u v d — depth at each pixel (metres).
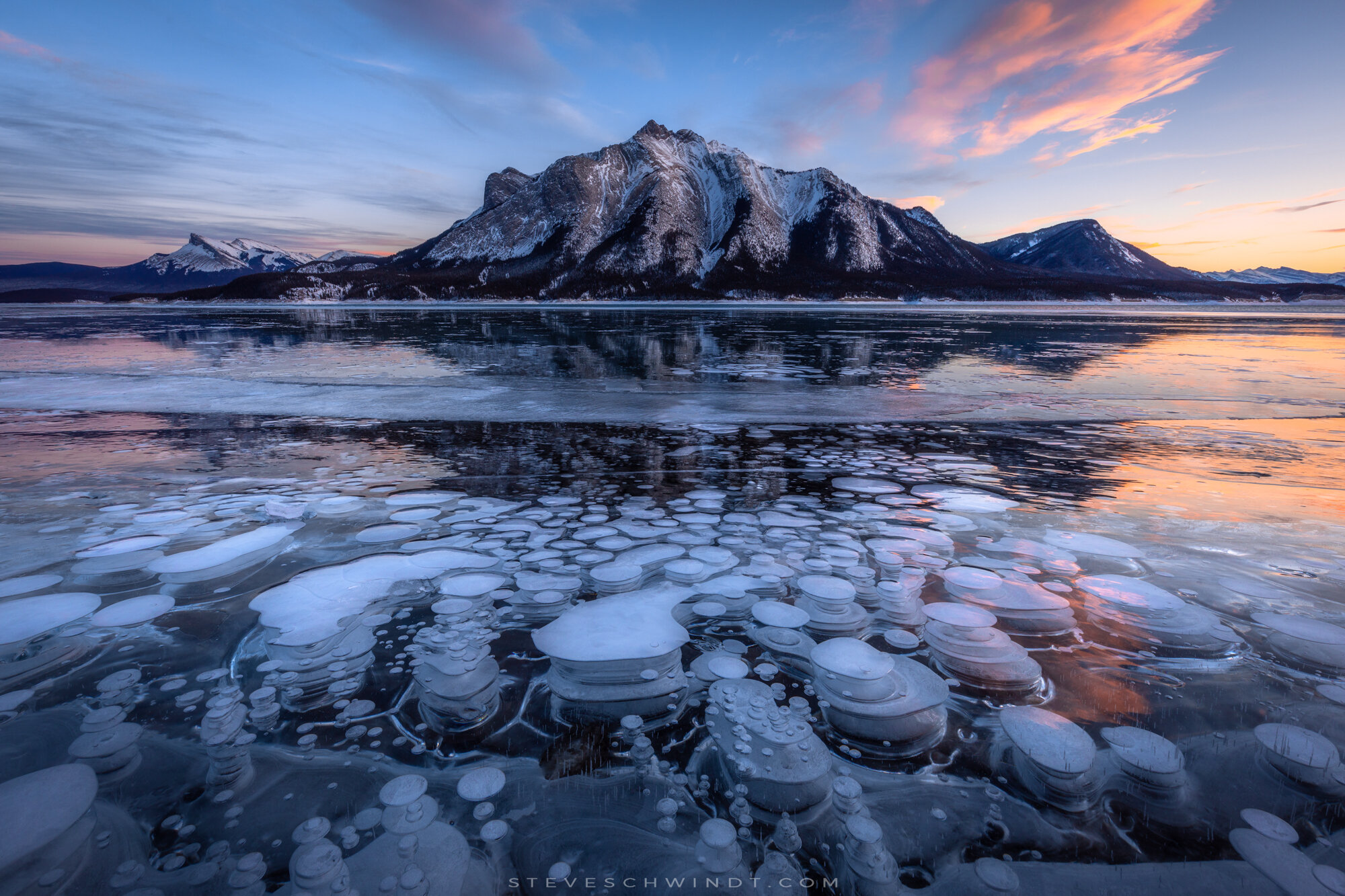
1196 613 1.87
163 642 1.71
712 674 1.57
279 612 1.86
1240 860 1.00
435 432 4.78
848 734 1.33
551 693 1.48
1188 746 1.27
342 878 0.94
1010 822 1.08
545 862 0.98
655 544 2.46
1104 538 2.53
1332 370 8.79
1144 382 7.57
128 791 1.15
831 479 3.51
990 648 1.65
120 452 4.05
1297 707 1.40
